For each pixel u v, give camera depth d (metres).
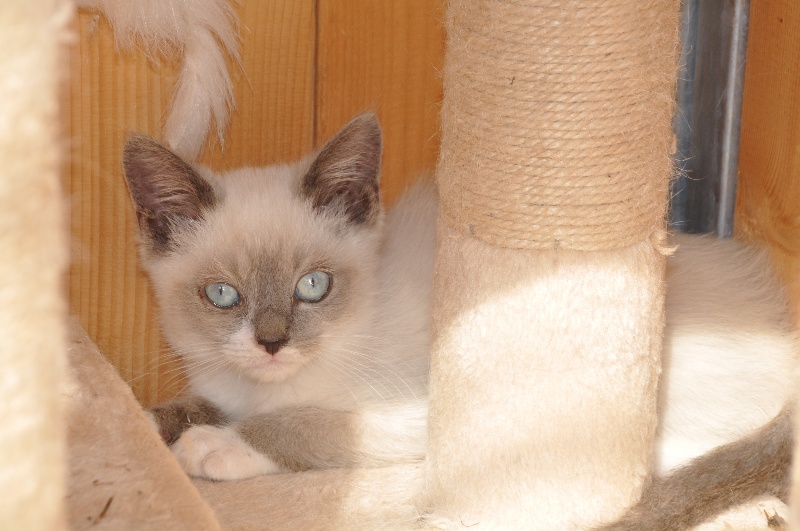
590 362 0.79
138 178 0.86
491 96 0.77
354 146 0.87
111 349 0.91
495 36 0.77
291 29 0.90
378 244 0.88
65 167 0.87
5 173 0.54
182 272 0.87
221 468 0.83
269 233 0.86
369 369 0.86
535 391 0.79
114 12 0.87
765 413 0.85
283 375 0.86
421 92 0.92
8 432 0.56
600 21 0.76
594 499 0.80
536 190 0.77
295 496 0.82
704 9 0.92
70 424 0.77
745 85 0.89
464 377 0.80
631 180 0.78
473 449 0.80
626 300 0.78
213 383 0.88
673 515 0.80
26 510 0.57
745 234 0.89
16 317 0.56
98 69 0.88
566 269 0.78
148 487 0.75
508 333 0.79
